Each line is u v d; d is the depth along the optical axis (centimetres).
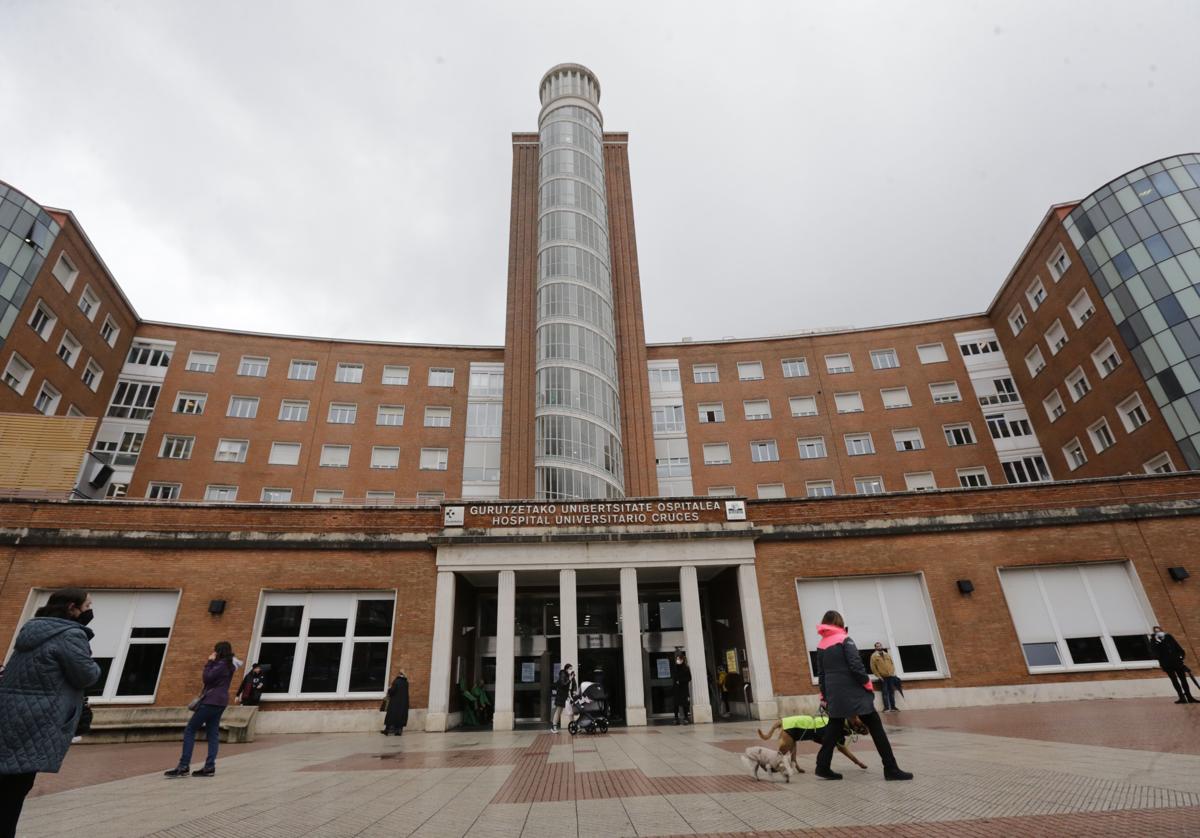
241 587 1656
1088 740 838
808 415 3866
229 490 3428
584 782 707
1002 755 748
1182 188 2902
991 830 411
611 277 3981
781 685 1628
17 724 384
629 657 1627
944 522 1764
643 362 3778
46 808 591
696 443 3809
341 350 3872
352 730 1559
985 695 1602
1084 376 3234
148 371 3619
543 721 1900
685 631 1675
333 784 727
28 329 2900
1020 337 3709
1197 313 2709
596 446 3303
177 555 1658
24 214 2900
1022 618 1686
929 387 3859
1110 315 3019
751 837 428
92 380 3372
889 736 1041
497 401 3825
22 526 1617
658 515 1769
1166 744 756
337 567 1706
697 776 718
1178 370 2720
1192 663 1600
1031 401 3644
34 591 1575
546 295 3619
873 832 423
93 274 3312
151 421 3500
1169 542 1717
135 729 1319
